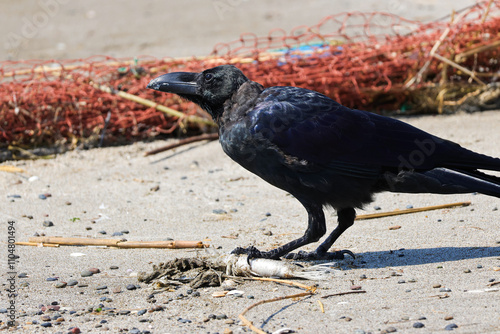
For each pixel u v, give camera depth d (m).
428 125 15.03
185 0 30.56
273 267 8.27
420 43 15.98
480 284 7.52
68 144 15.13
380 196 11.41
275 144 8.17
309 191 8.36
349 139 8.21
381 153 8.21
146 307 7.64
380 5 26.19
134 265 9.03
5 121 14.86
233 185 12.55
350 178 8.28
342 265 8.62
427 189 8.25
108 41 24.31
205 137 14.92
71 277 8.66
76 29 26.48
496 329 6.41
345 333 6.59
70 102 15.09
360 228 10.05
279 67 15.85
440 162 8.25
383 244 9.29
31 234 10.46
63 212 11.46
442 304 7.08
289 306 7.39
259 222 10.62
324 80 15.43
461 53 16.09
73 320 7.36
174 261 8.64
